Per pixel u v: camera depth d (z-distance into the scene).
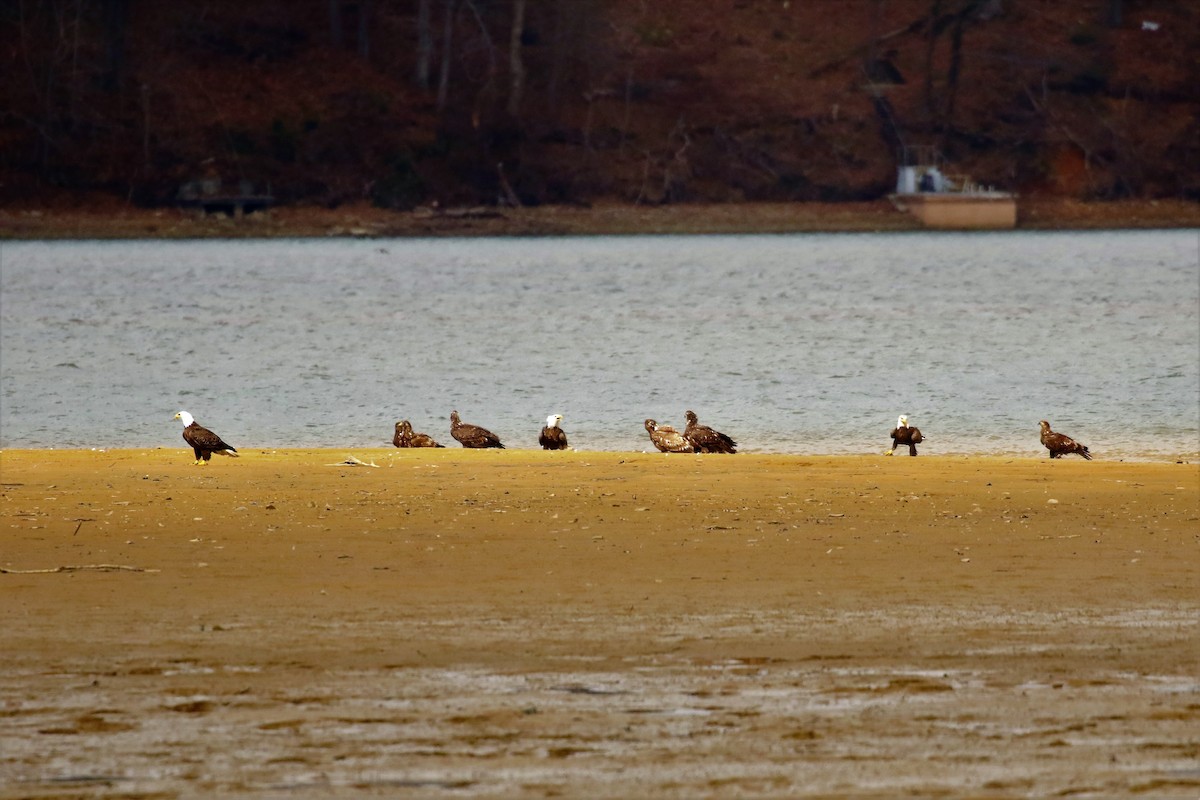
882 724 34.62
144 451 81.31
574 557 51.78
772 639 41.59
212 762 32.47
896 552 52.50
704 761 32.44
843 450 95.12
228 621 43.44
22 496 63.78
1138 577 48.56
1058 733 34.03
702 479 69.25
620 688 37.38
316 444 100.94
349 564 50.69
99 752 33.03
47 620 43.41
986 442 98.69
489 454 79.44
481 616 44.06
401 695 36.81
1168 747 33.09
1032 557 51.69
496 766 32.25
